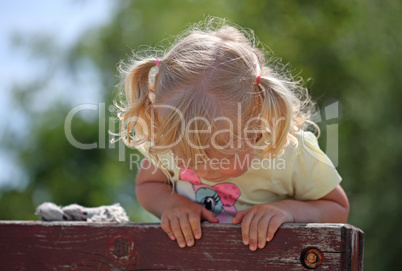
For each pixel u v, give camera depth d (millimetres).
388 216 8844
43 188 12938
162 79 2014
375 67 10664
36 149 12914
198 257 1632
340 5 11430
